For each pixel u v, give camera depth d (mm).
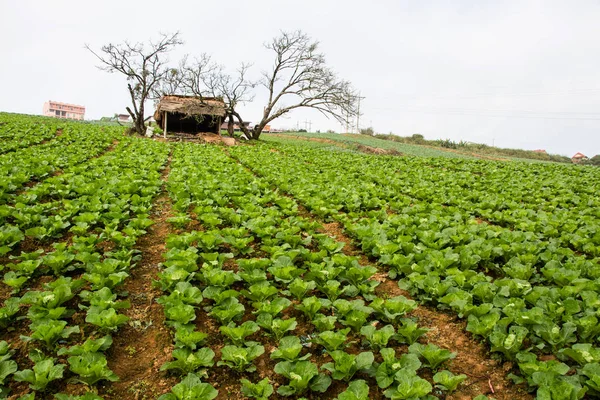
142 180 12367
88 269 6086
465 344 5195
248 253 7652
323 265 6297
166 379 4387
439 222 9312
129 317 5426
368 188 14008
